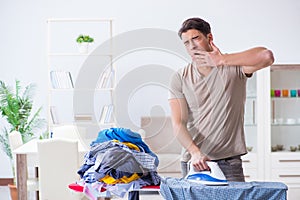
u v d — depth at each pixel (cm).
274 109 572
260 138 570
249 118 572
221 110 194
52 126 582
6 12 638
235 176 253
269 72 566
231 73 239
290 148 575
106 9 634
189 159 219
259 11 628
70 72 640
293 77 572
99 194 218
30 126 622
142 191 231
